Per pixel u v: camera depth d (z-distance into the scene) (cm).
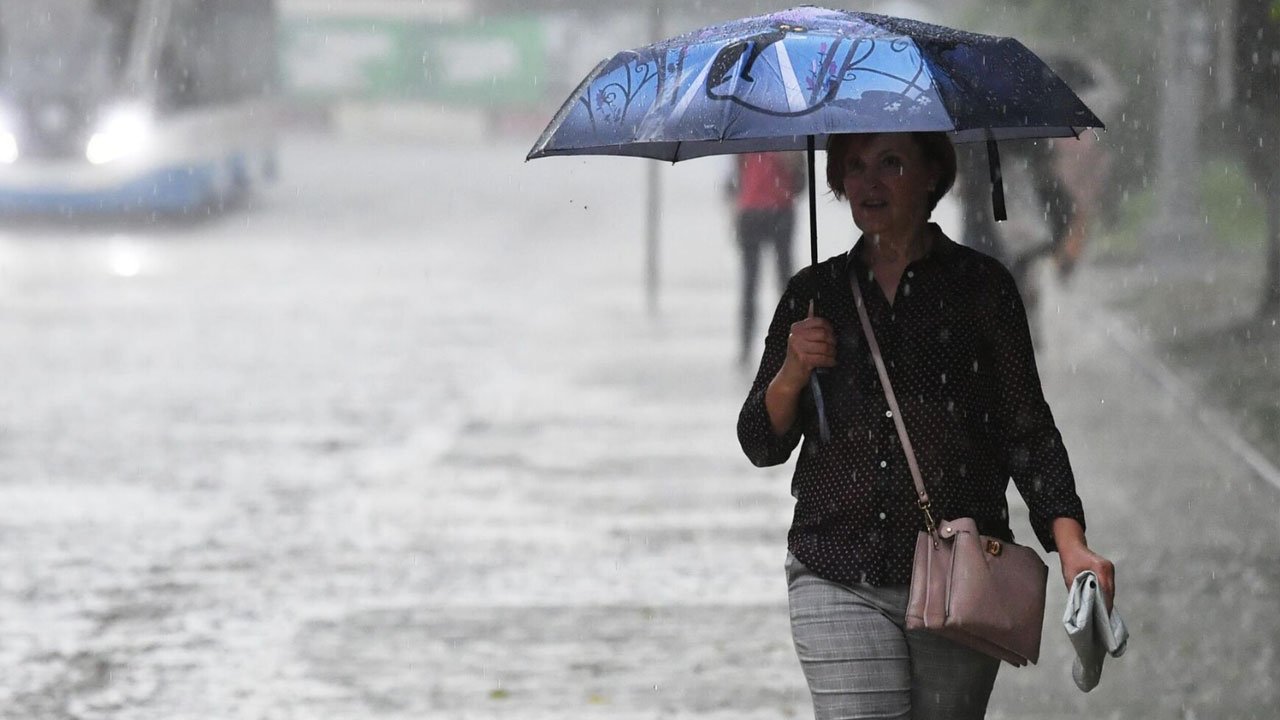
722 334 6150
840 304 1394
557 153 1445
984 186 4378
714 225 11606
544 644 2445
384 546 3045
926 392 1366
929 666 1375
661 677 2289
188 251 9512
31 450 3988
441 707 2178
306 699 2216
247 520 3262
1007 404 1381
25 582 2809
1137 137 7650
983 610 1321
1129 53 8062
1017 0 9219
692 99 1306
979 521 1368
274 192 13450
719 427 4272
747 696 2206
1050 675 2247
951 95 1291
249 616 2608
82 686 2275
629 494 3478
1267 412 4128
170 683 2288
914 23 1385
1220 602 2572
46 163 10450
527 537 3105
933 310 1370
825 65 1298
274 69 13575
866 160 1385
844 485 1374
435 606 2655
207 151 11231
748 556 2953
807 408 1411
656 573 2839
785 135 1277
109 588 2773
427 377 5144
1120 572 2773
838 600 1375
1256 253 6688
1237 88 5153
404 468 3769
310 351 5712
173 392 4850
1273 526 3056
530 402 4675
